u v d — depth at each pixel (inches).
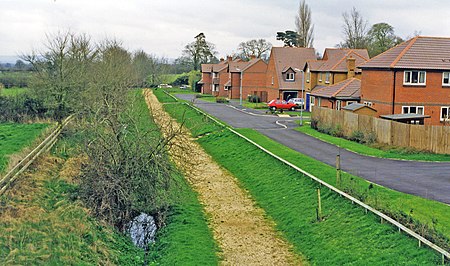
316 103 2337.6
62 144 1272.1
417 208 781.3
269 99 3282.5
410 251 623.2
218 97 3752.5
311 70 2711.6
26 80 2148.1
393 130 1446.9
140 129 995.3
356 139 1589.6
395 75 1720.0
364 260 654.5
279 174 1131.3
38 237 679.1
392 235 674.8
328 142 1592.0
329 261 694.5
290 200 968.9
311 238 785.6
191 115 2269.9
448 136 1320.1
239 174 1261.1
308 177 1029.2
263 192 1073.5
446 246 596.7
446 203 831.1
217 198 1059.9
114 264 679.1
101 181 835.4
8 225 695.7
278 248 783.1
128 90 1424.7
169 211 906.1
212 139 1702.8
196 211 946.1
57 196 881.5
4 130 1498.5
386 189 923.4
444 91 1732.3
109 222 812.6
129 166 860.0
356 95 2059.5
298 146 1504.7
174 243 760.3
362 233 721.6
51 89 1665.8
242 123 2096.5
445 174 1087.0
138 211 861.2
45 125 1612.9
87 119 1386.6
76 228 741.3
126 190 845.2
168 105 2691.9
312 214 863.7
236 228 875.4
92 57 2015.3
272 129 1916.8
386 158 1305.4
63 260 629.9
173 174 1078.4
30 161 986.1
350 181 941.2
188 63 5703.7
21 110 1734.7
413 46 1782.7
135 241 794.8
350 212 799.1
